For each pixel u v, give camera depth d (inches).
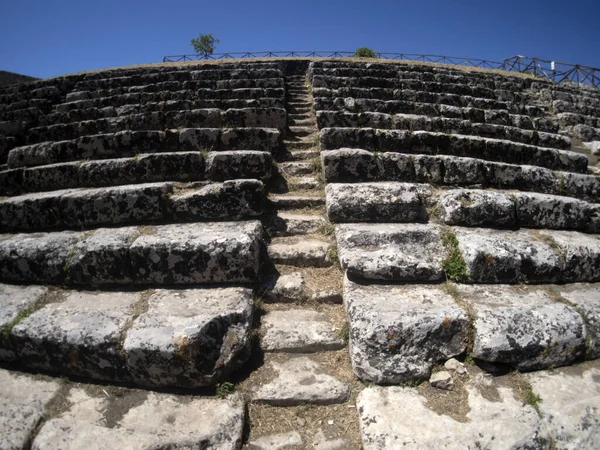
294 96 393.7
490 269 140.6
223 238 139.6
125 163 196.9
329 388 112.2
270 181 201.8
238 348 115.3
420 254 148.1
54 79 462.6
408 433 96.4
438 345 115.0
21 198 182.2
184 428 100.1
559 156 250.7
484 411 102.9
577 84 570.9
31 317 125.3
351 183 189.6
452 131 286.5
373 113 278.5
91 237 151.0
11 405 107.7
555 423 100.9
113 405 108.3
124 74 462.0
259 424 105.6
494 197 171.0
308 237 170.4
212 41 1405.0
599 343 123.0
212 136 228.4
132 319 120.6
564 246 151.3
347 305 128.4
